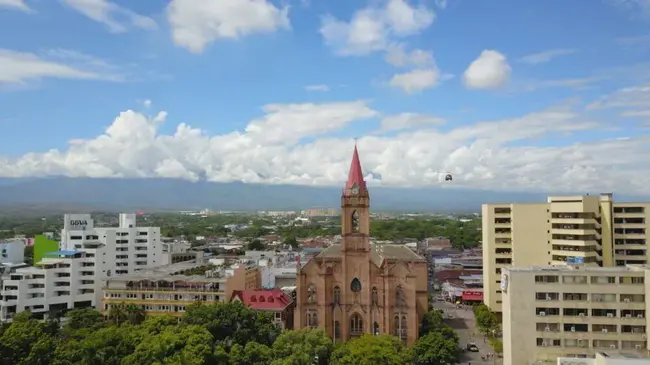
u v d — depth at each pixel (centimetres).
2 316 15588
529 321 10175
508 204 17962
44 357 9994
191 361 9225
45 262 16862
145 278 14962
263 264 19275
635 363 8019
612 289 10025
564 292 10131
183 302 14438
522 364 10144
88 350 9762
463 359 12888
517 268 10619
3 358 10019
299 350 9956
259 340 11244
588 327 10038
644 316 9894
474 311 18475
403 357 10312
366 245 13338
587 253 15788
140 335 10512
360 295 13325
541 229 17138
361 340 10756
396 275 13250
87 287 17525
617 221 16012
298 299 13338
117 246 19188
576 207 16075
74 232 18925
